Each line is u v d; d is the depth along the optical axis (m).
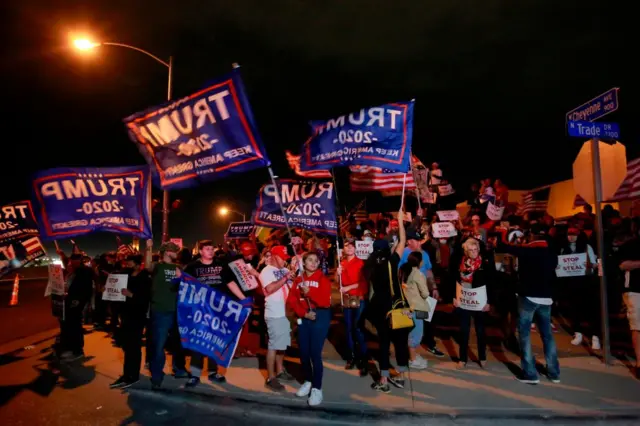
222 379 6.68
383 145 6.67
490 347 8.08
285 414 5.52
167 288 6.59
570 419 5.12
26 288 26.03
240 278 7.10
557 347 7.89
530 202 19.20
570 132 7.02
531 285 6.22
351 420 5.30
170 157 6.00
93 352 8.69
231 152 5.79
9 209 9.56
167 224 11.95
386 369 6.07
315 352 5.77
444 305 11.63
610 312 8.63
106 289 6.96
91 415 5.68
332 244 13.55
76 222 6.83
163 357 6.55
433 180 14.50
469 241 6.90
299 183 8.48
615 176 7.19
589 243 8.16
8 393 6.50
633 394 5.73
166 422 5.45
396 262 6.25
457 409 5.41
